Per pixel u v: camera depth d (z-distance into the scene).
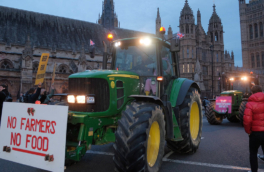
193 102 5.75
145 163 3.35
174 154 5.64
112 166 4.62
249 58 111.75
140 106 3.64
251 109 3.82
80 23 50.81
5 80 35.41
